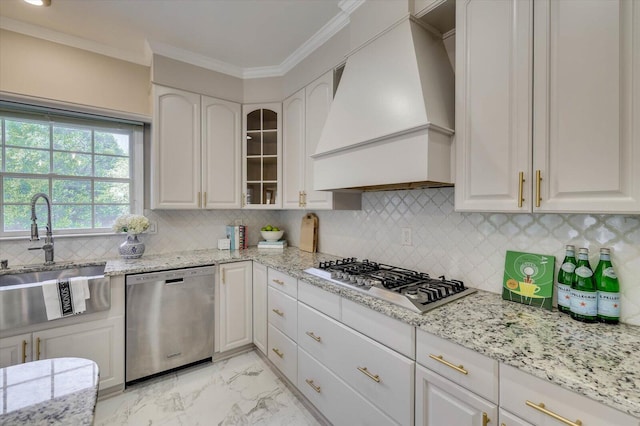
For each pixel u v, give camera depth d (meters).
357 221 2.31
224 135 2.69
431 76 1.41
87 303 1.83
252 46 2.37
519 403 0.86
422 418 1.13
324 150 1.81
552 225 1.27
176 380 2.14
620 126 0.87
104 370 1.91
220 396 1.97
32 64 2.06
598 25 0.91
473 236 1.55
